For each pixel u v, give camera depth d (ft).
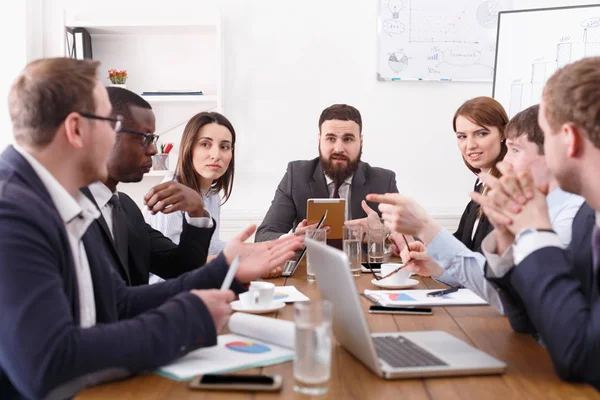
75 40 12.59
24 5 12.69
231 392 3.38
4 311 3.26
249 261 5.08
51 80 3.85
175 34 13.19
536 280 3.80
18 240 3.38
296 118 13.28
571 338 3.56
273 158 13.34
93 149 4.02
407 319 5.05
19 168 3.85
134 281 6.61
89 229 4.42
